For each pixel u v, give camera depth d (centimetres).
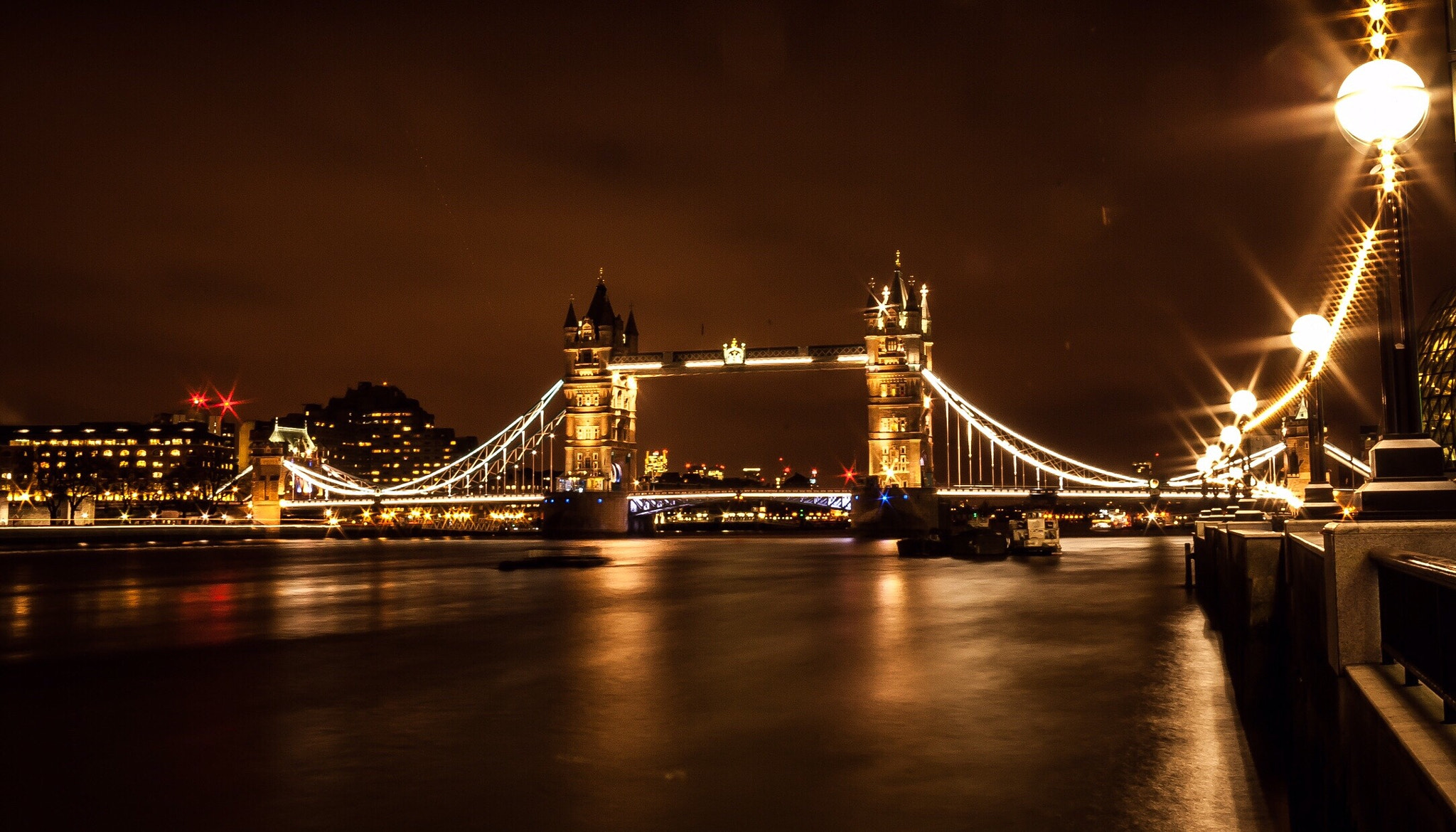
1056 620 3891
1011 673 2697
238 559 12638
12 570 10212
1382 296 1208
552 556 11825
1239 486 8562
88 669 3225
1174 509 18200
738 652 3222
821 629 3781
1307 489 2083
